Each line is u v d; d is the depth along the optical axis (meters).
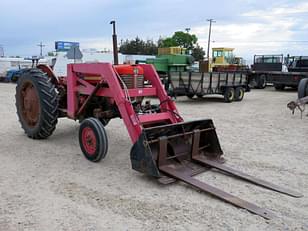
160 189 4.00
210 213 3.40
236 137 6.71
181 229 3.09
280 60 20.17
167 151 4.50
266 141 6.40
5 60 29.91
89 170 4.67
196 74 12.34
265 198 3.78
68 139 6.42
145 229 3.08
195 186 3.91
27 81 6.18
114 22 5.45
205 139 4.98
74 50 7.61
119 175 4.47
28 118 6.38
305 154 5.54
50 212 3.40
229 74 13.28
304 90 11.53
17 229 3.07
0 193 3.87
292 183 4.25
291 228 3.13
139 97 5.20
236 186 4.11
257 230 3.09
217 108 11.38
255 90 20.00
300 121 8.66
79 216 3.32
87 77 5.45
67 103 5.89
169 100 5.12
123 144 6.05
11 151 5.59
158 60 16.78
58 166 4.84
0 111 9.94
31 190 3.96
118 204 3.59
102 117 5.47
